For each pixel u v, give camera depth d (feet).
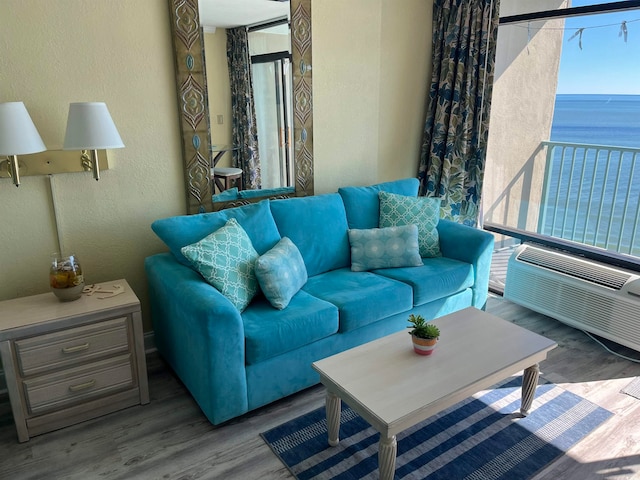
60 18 7.46
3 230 7.66
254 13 9.27
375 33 11.24
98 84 8.00
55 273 7.14
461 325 7.46
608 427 7.16
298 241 9.46
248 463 6.50
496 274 13.15
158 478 6.24
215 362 6.68
